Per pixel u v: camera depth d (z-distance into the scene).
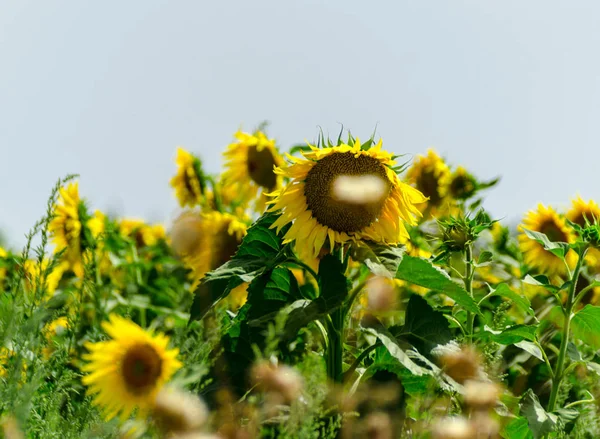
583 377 2.74
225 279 2.22
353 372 2.19
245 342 2.17
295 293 2.22
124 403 1.94
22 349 1.87
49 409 1.91
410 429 2.11
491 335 2.31
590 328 2.43
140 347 1.96
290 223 2.25
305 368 2.03
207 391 2.11
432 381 2.11
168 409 1.82
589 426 2.33
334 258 2.15
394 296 2.47
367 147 2.20
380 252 2.15
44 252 1.98
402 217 2.20
